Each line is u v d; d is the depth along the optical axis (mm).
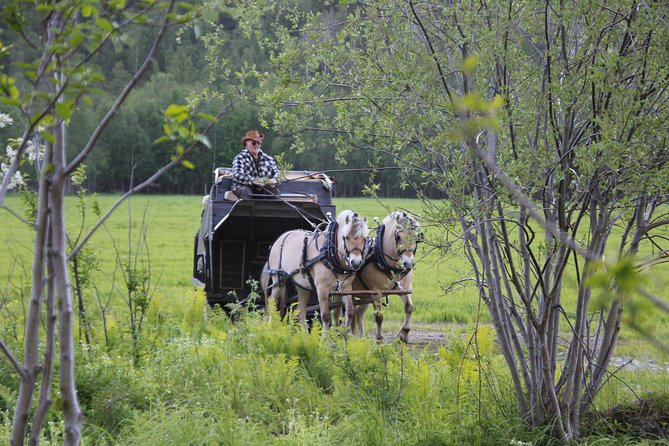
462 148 13867
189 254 66188
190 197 161625
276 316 23000
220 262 29500
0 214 82250
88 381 16562
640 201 14000
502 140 14633
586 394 15750
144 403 16484
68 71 6004
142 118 155250
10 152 10922
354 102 15289
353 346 18531
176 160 6672
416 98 14125
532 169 13656
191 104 6699
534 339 15141
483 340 20000
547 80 13906
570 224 14430
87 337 19531
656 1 13156
